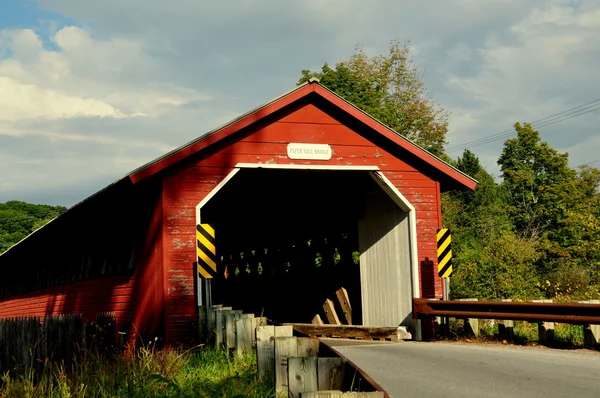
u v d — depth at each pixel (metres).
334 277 17.02
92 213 15.68
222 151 12.77
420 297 13.82
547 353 9.88
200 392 6.81
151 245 12.69
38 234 18.44
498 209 46.53
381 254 15.07
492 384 7.35
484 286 20.02
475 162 56.22
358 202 16.02
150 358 8.29
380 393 3.74
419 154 14.05
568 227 36.78
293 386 4.95
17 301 27.66
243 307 20.36
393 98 44.53
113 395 6.88
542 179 51.78
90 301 17.08
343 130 13.74
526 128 52.69
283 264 18.92
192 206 12.40
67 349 9.67
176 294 12.08
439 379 7.74
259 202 16.95
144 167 11.88
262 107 12.91
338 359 4.97
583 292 21.16
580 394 6.69
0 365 12.15
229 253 21.03
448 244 13.91
